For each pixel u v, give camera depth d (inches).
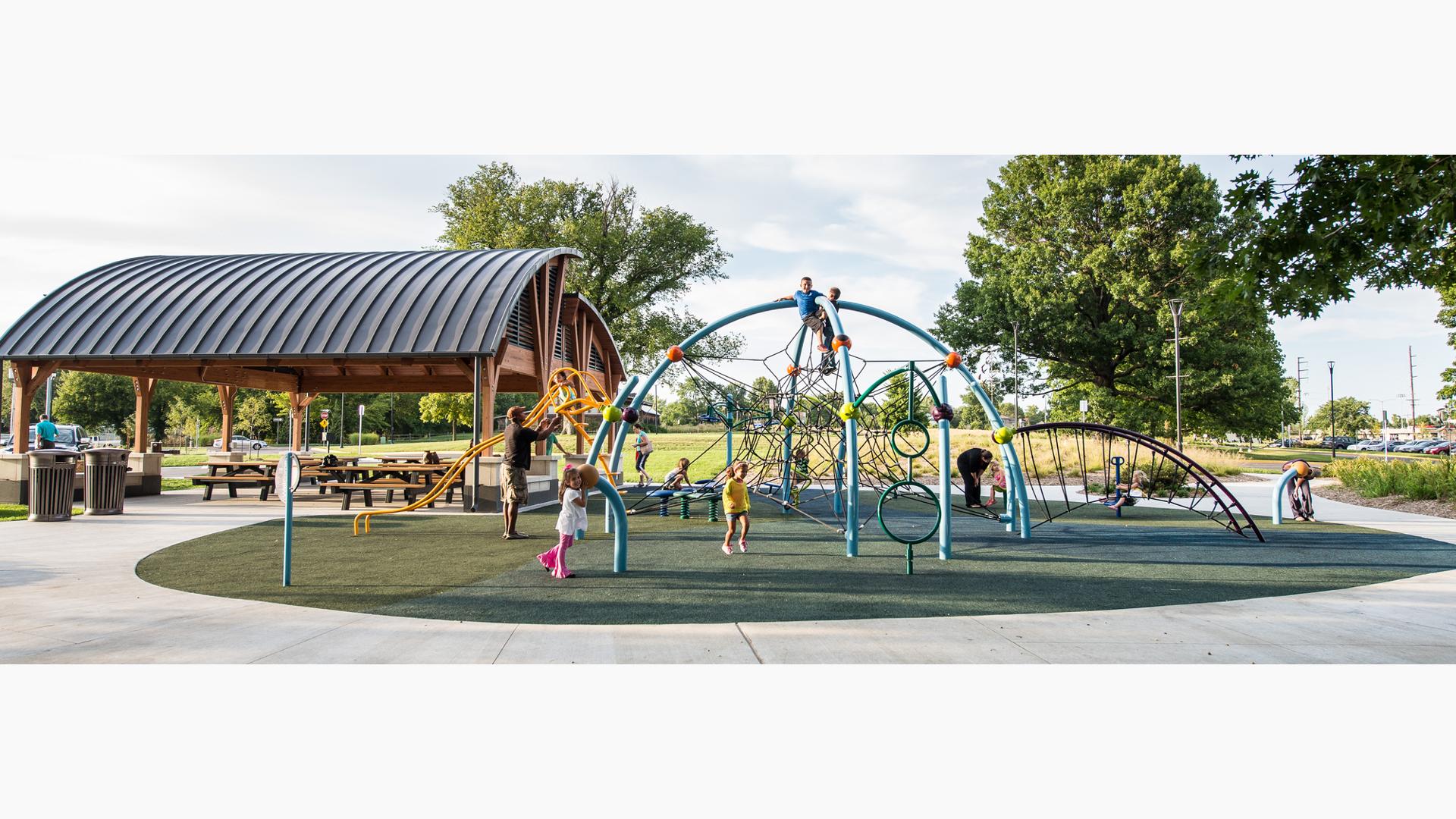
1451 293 554.9
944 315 2126.0
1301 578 339.6
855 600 291.7
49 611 270.4
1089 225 1862.7
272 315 673.6
